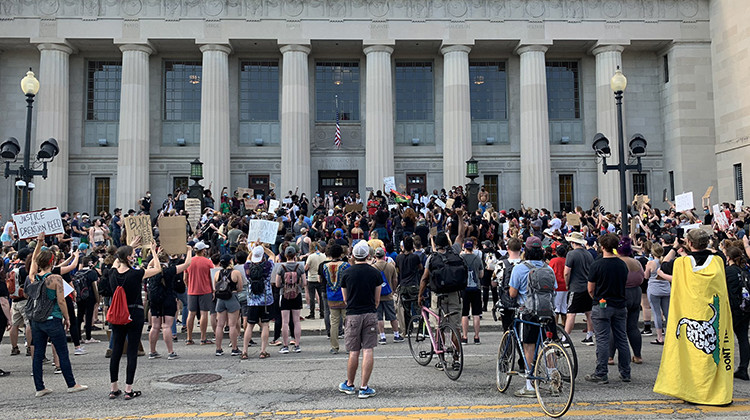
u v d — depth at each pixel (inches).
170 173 1224.8
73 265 423.2
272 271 485.7
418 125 1279.5
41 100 1138.7
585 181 1266.0
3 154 682.2
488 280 645.9
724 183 1178.0
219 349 451.8
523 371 310.2
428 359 390.6
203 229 843.4
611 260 339.9
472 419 269.4
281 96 1251.8
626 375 340.8
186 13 1161.4
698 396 291.4
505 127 1280.8
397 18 1188.5
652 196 1254.3
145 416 281.6
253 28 1168.2
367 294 316.8
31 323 329.7
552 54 1284.4
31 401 315.6
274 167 1242.6
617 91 721.0
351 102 1272.1
